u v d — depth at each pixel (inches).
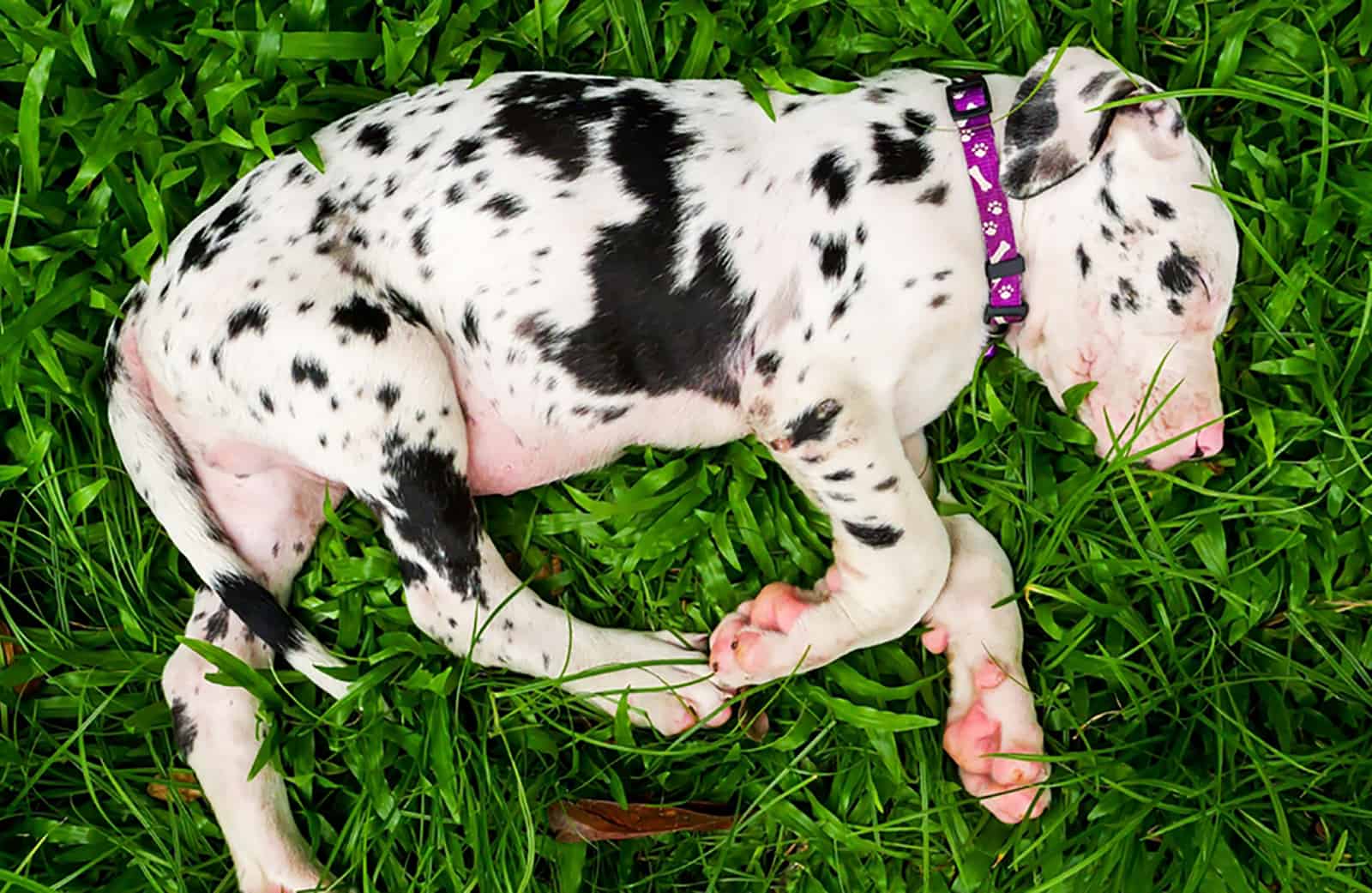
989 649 31.7
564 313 29.6
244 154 32.4
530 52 33.2
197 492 30.8
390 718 32.4
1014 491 33.1
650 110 29.9
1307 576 32.8
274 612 30.8
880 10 33.4
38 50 32.3
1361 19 32.9
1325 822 32.1
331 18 32.9
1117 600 32.5
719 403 30.7
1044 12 33.6
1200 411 30.0
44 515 32.7
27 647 32.2
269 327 29.3
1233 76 33.1
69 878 31.0
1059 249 29.5
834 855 32.2
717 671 31.6
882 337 29.6
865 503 30.2
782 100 30.1
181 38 33.2
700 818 32.3
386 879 32.1
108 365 30.7
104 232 32.4
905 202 29.4
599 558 33.4
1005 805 31.4
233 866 32.0
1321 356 32.5
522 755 32.3
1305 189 33.1
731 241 29.5
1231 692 32.3
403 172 29.7
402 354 29.5
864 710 31.7
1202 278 29.3
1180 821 30.9
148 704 32.5
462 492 30.5
